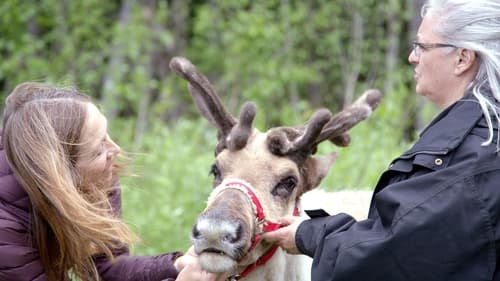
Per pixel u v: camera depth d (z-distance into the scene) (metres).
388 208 4.27
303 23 20.31
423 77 4.57
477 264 4.14
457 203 4.13
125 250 5.39
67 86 5.13
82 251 4.86
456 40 4.41
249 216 4.79
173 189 9.87
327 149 9.98
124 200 9.62
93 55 17.91
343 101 20.45
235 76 18.72
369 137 10.86
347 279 4.30
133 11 18.00
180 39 21.28
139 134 15.97
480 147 4.20
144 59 18.17
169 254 5.25
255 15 18.52
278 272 5.27
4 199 4.75
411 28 19.47
